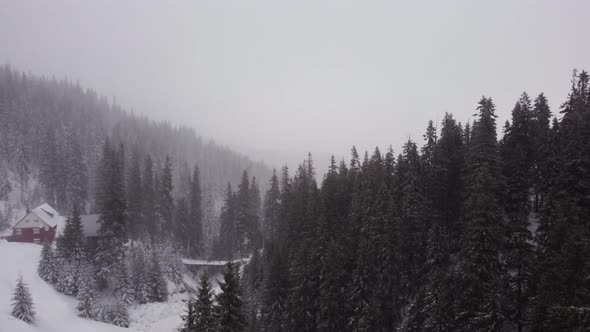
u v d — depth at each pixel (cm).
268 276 4222
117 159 7262
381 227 3612
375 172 5256
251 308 4562
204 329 2205
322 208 4588
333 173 6216
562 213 2608
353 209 4475
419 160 4675
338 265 3588
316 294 3738
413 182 4025
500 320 2459
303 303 3725
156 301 5934
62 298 5241
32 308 4281
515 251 2723
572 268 2166
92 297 5238
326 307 3444
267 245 6003
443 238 3462
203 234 9119
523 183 3881
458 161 4291
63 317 4712
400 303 3628
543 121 4497
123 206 6247
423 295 3128
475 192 3028
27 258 6128
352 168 6122
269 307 4084
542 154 3944
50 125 11219
